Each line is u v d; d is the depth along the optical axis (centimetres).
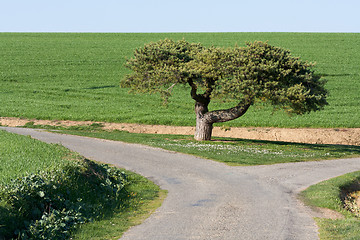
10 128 4603
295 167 2952
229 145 3812
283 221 1639
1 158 2145
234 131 5003
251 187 2283
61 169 1866
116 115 5572
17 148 2456
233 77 3781
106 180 2091
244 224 1591
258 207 1858
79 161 2150
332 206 1889
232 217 1689
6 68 8394
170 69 3878
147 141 3916
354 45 10519
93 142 3762
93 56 9575
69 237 1453
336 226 1571
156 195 2088
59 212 1579
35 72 8212
